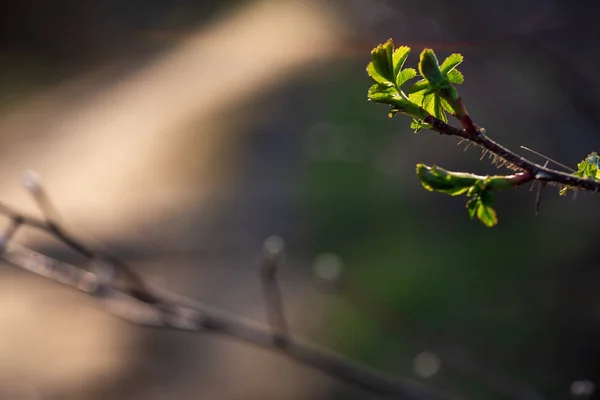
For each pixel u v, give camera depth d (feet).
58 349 22.93
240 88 44.45
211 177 35.73
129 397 21.01
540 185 3.55
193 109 43.57
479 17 16.12
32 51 55.16
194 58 49.88
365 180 30.91
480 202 3.33
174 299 9.20
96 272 8.97
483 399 15.47
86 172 37.52
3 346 22.94
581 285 19.85
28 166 38.78
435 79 3.39
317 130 36.94
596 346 17.46
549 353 17.71
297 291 24.30
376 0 19.21
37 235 27.91
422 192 28.68
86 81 51.75
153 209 32.73
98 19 57.36
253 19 42.14
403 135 32.09
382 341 20.10
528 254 21.99
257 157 36.32
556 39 14.84
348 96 39.04
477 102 17.03
